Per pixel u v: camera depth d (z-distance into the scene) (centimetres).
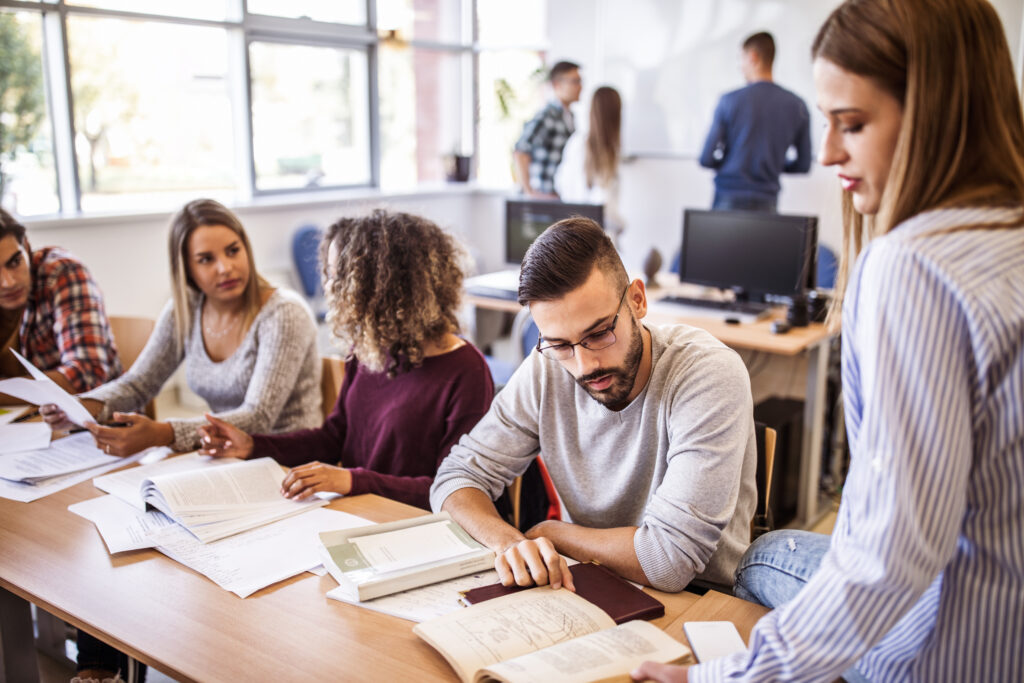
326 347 489
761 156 434
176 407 446
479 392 177
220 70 489
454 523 139
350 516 149
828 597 77
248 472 163
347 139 573
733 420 129
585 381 126
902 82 77
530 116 621
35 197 416
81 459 178
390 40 575
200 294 222
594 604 114
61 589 123
